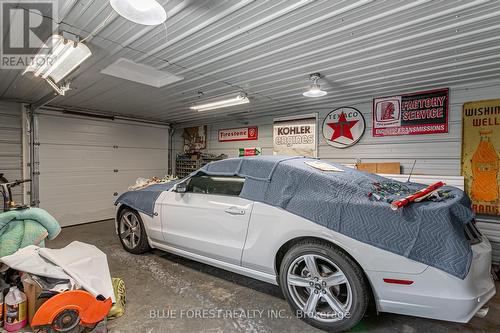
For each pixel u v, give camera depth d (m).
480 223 3.91
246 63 3.30
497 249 3.80
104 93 4.75
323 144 5.59
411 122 4.47
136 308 2.46
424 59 3.13
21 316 2.04
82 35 2.62
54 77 3.47
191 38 2.67
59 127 5.96
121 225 3.97
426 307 1.77
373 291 1.95
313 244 2.14
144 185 4.16
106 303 2.12
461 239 1.75
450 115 4.14
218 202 2.79
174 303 2.55
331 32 2.52
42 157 5.71
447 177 3.90
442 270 1.71
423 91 4.36
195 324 2.23
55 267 2.19
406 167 4.53
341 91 4.47
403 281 1.82
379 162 4.80
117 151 7.03
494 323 2.27
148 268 3.35
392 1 2.03
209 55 3.07
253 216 2.49
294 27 2.44
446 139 4.17
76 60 2.87
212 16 2.27
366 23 2.35
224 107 5.72
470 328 2.20
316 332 2.13
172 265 3.45
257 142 6.76
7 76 3.84
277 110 6.08
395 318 2.32
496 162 3.78
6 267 2.37
